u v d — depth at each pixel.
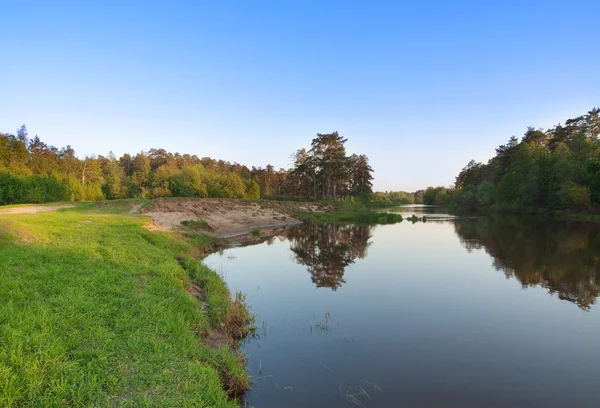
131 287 10.20
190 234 26.47
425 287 15.16
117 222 23.06
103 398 5.20
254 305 12.59
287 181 101.88
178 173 66.06
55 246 13.11
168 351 6.89
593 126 63.19
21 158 63.00
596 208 47.09
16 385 4.96
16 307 7.19
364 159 97.12
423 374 7.89
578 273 17.64
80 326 7.09
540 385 7.51
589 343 9.66
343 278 16.73
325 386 7.32
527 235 32.19
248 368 8.02
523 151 67.00
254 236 33.50
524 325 10.93
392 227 41.84
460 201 96.88
